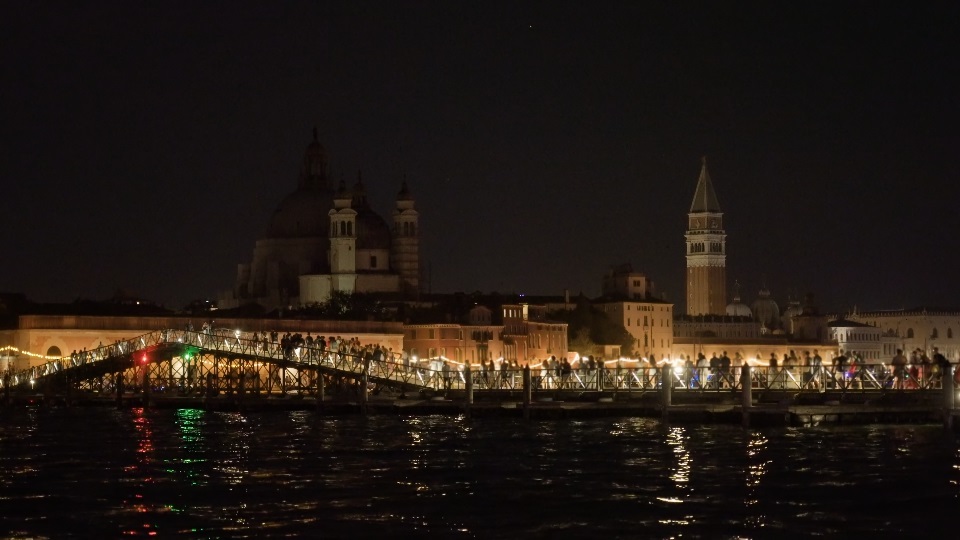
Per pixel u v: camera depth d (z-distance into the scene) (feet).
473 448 330.95
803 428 358.84
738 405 370.12
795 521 235.20
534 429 374.02
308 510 246.68
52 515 244.22
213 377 511.81
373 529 231.09
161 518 240.94
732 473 282.97
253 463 307.17
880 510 244.01
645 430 364.17
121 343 503.20
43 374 515.09
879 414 365.81
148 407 474.08
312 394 482.69
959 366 359.87
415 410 424.87
